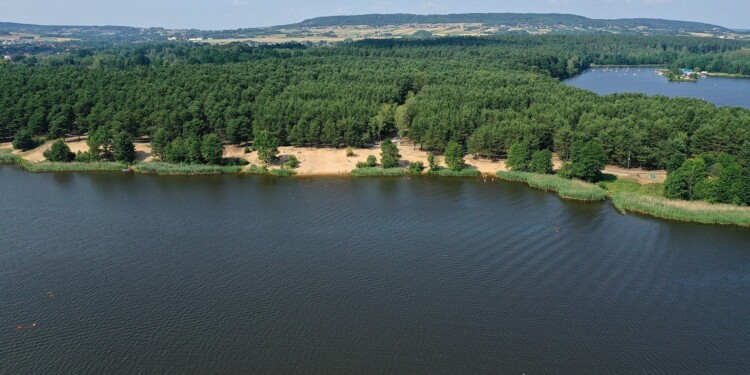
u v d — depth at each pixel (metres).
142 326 92.75
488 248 122.31
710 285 105.31
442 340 89.12
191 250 121.62
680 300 100.06
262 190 166.62
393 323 93.69
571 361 84.00
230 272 111.25
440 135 193.88
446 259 117.00
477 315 96.00
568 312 96.69
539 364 83.38
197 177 181.62
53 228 134.12
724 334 90.00
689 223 136.25
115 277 109.12
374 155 198.50
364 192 164.38
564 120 192.38
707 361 83.56
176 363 83.50
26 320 94.50
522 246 123.19
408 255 119.06
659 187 159.25
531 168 178.38
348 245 124.38
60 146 193.38
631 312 96.50
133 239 127.62
